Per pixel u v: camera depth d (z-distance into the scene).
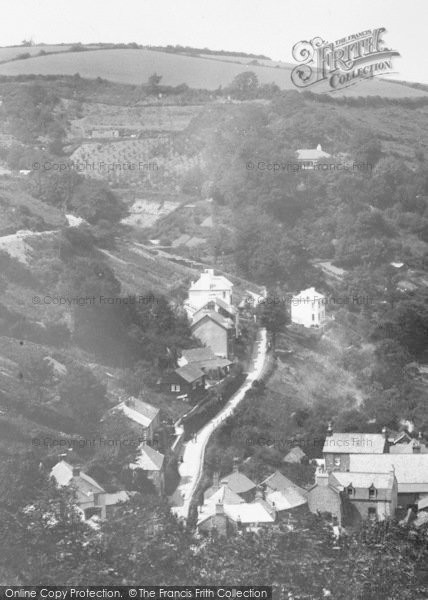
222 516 186.00
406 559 178.12
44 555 170.62
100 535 177.00
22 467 188.25
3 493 180.88
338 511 197.62
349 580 172.25
